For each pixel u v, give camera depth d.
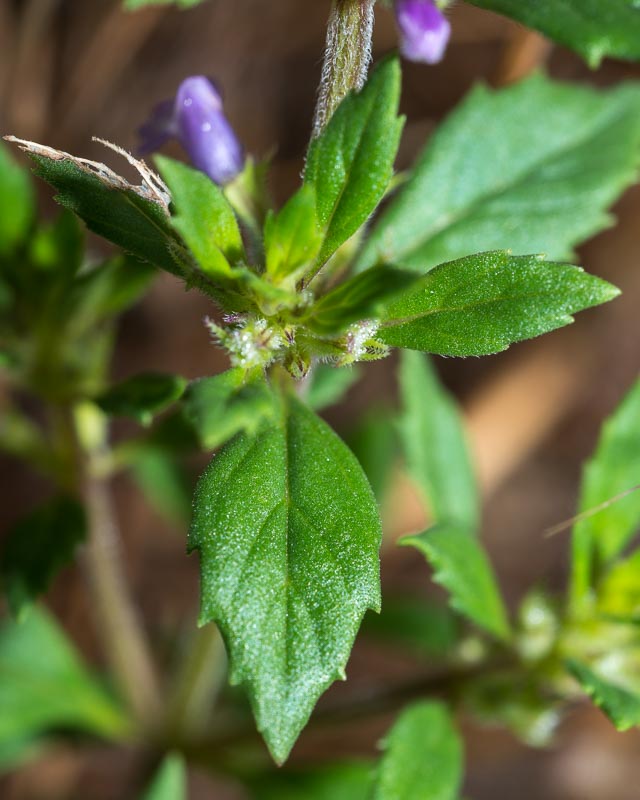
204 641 0.14
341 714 0.13
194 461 0.18
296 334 0.11
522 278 0.10
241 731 0.14
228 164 0.11
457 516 0.14
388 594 0.15
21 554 0.13
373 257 0.13
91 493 0.14
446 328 0.10
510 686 0.13
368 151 0.10
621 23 0.10
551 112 0.13
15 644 0.14
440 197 0.13
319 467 0.11
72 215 0.12
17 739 0.14
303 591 0.10
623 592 0.12
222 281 0.10
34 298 0.12
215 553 0.10
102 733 0.14
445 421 0.14
